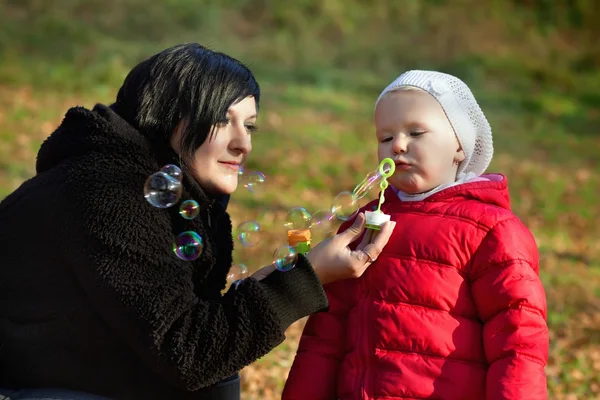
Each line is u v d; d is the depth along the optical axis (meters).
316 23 22.20
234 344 2.43
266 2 22.14
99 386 2.54
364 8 23.61
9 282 2.53
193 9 21.00
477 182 2.85
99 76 15.95
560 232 10.48
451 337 2.67
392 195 2.99
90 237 2.40
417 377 2.65
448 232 2.75
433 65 22.05
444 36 23.17
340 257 2.72
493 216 2.74
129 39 19.64
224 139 2.69
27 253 2.51
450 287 2.70
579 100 21.61
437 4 24.64
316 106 16.58
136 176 2.53
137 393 2.57
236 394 2.90
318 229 3.12
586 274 8.52
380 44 22.41
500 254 2.67
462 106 2.87
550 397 5.21
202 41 20.25
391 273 2.76
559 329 6.54
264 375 5.10
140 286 2.39
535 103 20.11
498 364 2.60
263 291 2.49
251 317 2.46
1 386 2.60
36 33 17.86
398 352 2.70
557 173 14.02
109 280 2.38
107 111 2.58
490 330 2.65
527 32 24.86
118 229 2.41
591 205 12.14
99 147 2.54
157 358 2.38
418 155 2.79
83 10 19.84
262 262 7.67
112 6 20.03
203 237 2.68
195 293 2.70
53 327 2.52
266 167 11.96
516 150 15.60
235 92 2.68
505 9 25.59
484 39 23.88
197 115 2.63
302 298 2.55
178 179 2.51
